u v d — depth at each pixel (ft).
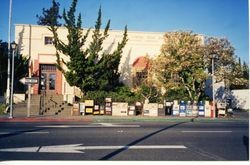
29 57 105.70
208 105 90.58
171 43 97.86
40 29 109.81
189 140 41.39
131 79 113.91
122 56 114.21
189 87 98.17
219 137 44.47
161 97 99.35
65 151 33.19
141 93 98.73
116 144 37.50
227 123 70.28
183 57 95.96
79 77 95.09
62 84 109.50
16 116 77.87
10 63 98.32
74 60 93.66
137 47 115.34
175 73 97.55
